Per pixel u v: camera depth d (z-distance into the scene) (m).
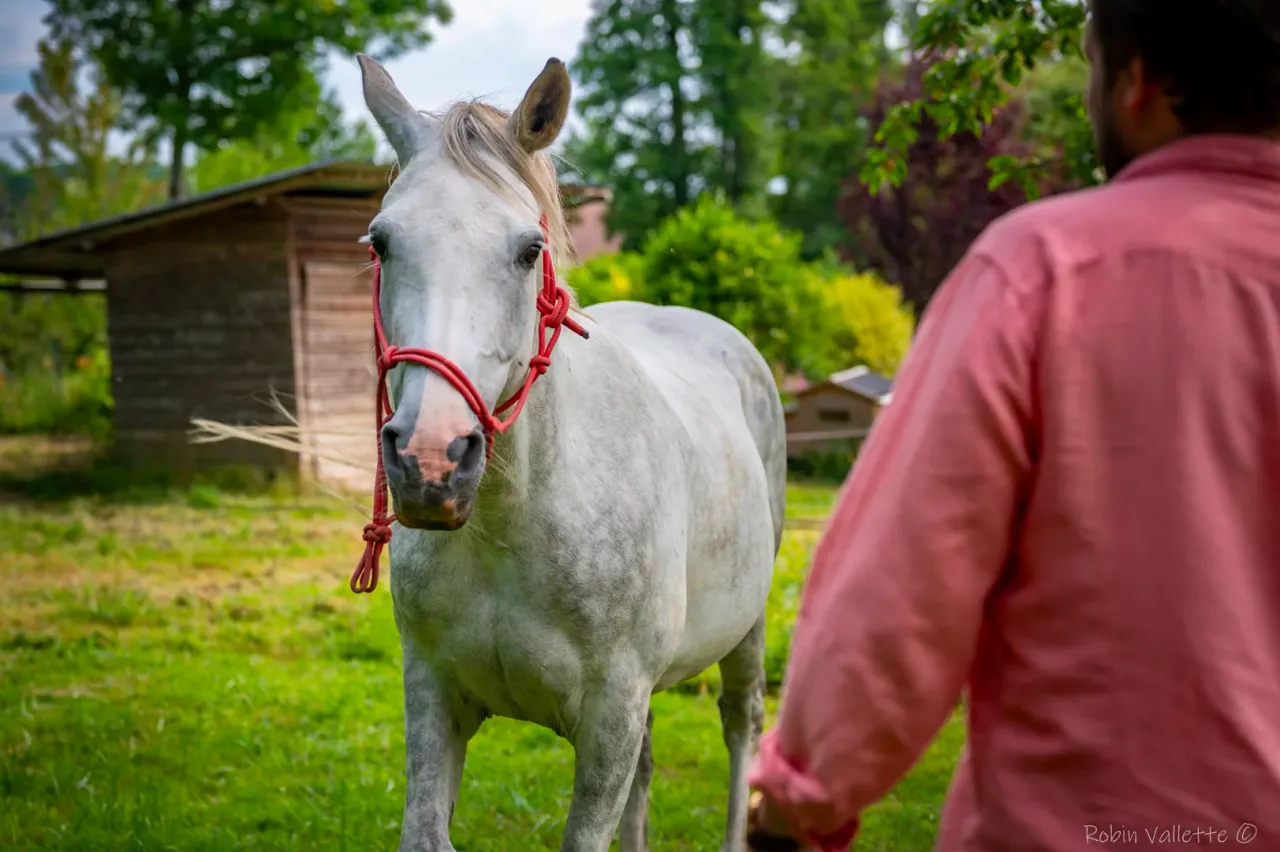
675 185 30.97
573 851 2.36
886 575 0.92
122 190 21.17
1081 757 0.91
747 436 3.28
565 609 2.26
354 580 2.22
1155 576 0.90
